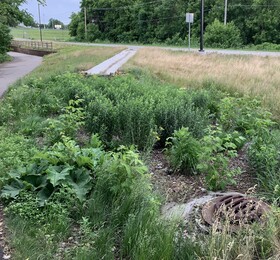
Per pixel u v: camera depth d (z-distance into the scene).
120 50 32.16
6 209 3.41
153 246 2.72
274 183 3.83
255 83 10.91
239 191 3.99
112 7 73.50
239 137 5.03
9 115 7.18
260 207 3.31
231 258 2.63
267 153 4.34
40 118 6.92
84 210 3.39
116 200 3.36
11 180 3.83
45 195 3.59
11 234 3.09
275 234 2.78
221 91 9.96
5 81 15.80
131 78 10.02
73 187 3.58
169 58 20.55
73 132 5.62
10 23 16.66
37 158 3.98
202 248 2.72
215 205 3.47
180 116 5.54
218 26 47.19
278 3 49.38
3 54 37.88
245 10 52.44
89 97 6.92
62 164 3.88
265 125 5.65
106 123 5.45
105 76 12.19
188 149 4.43
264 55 24.25
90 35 77.56
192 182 4.24
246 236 2.72
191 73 13.45
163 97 6.43
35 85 10.35
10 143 4.99
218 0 54.56
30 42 61.72
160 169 4.61
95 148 4.38
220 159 4.18
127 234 2.88
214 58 20.66
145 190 3.46
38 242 2.94
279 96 8.77
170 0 61.84
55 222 3.16
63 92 8.62
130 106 5.40
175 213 3.27
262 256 2.69
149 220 2.96
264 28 50.22
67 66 16.59
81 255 2.71
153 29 66.50
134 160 3.56
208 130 5.31
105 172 3.61
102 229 3.06
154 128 5.21
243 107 6.89
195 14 57.81
